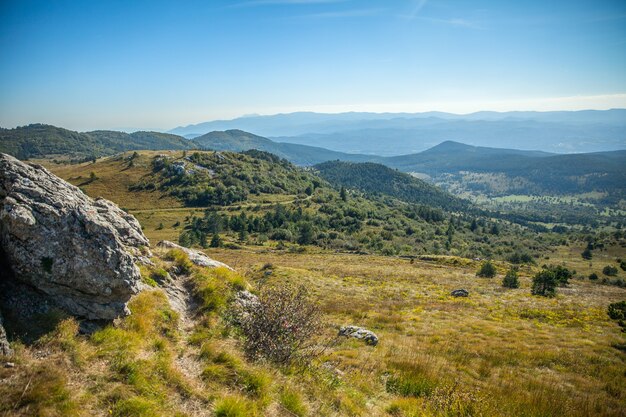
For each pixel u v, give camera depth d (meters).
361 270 57.09
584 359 14.90
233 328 8.95
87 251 6.69
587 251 158.50
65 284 6.47
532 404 9.30
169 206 175.75
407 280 47.12
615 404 10.66
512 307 28.69
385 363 11.83
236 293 10.76
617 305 25.48
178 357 7.03
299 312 9.17
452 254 127.81
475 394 8.80
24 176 6.80
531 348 16.31
